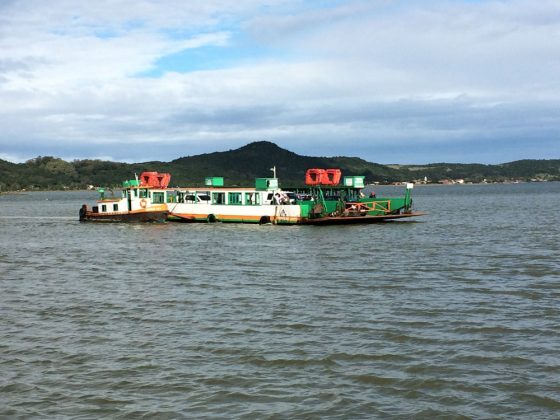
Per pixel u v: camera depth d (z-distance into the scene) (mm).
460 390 19781
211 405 18844
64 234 72625
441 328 26297
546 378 20578
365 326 26672
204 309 30172
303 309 29891
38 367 22000
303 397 19359
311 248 54594
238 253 51438
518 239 61188
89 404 18969
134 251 53906
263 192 78688
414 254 49938
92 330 26625
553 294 32906
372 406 18719
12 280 39281
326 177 76938
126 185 84562
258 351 23469
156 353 23375
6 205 189500
